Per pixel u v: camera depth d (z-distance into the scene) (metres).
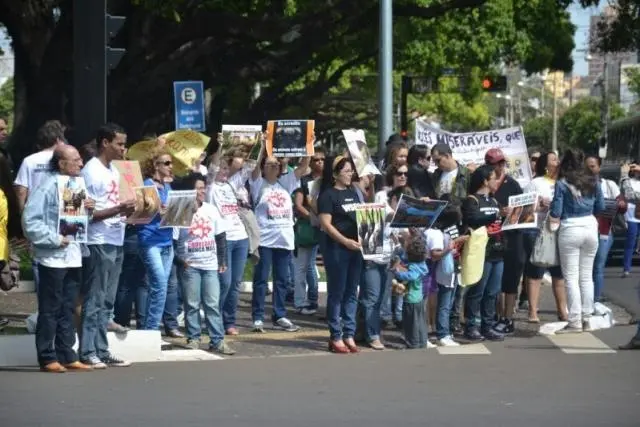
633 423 10.05
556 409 10.68
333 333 14.82
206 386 12.05
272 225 16.64
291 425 9.96
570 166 16.22
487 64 49.41
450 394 11.51
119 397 11.39
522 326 17.34
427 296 15.62
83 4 13.83
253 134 15.89
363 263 15.12
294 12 35.84
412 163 16.28
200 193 14.62
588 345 15.03
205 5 30.70
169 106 33.31
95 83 13.88
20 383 12.23
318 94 42.66
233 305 16.25
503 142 19.81
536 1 49.97
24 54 32.47
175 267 15.70
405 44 47.31
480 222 15.52
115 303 15.09
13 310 17.95
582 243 16.27
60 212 12.55
